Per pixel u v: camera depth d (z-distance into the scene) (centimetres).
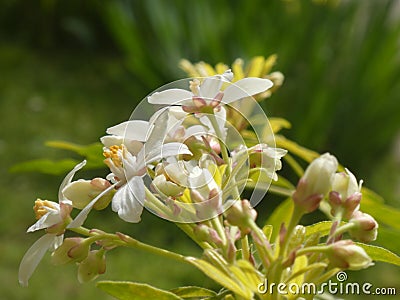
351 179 22
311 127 105
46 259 89
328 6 113
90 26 183
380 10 112
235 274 21
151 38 134
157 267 88
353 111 112
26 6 193
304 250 20
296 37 110
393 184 112
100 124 138
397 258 24
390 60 111
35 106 144
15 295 82
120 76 152
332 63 112
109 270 86
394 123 114
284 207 28
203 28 118
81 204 22
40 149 125
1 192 109
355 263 20
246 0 115
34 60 173
